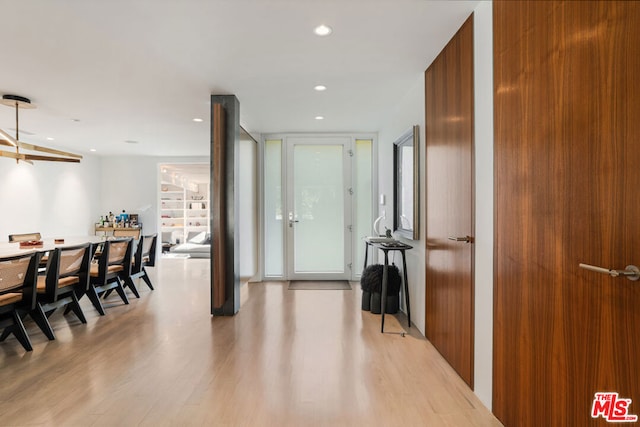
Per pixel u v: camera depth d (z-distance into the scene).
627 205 1.09
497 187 1.89
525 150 1.63
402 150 3.87
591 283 1.24
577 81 1.29
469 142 2.21
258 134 5.57
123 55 2.72
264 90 3.55
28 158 4.23
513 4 1.73
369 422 1.87
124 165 7.79
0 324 2.76
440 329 2.74
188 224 11.40
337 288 5.12
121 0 2.00
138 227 7.05
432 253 2.92
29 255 2.84
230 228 3.77
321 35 2.44
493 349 1.94
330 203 5.67
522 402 1.66
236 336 3.14
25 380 2.32
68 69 2.98
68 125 4.98
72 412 1.95
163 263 7.45
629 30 1.07
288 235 5.64
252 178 5.12
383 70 3.07
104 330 3.31
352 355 2.73
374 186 5.56
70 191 6.97
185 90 3.52
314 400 2.08
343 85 3.42
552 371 1.44
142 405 2.02
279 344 2.95
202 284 5.41
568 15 1.33
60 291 3.29
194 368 2.49
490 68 1.97
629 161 1.08
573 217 1.32
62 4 2.03
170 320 3.61
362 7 2.10
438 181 2.78
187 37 2.44
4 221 5.61
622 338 1.11
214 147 3.50
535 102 1.55
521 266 1.67
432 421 1.88
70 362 2.59
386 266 3.32
